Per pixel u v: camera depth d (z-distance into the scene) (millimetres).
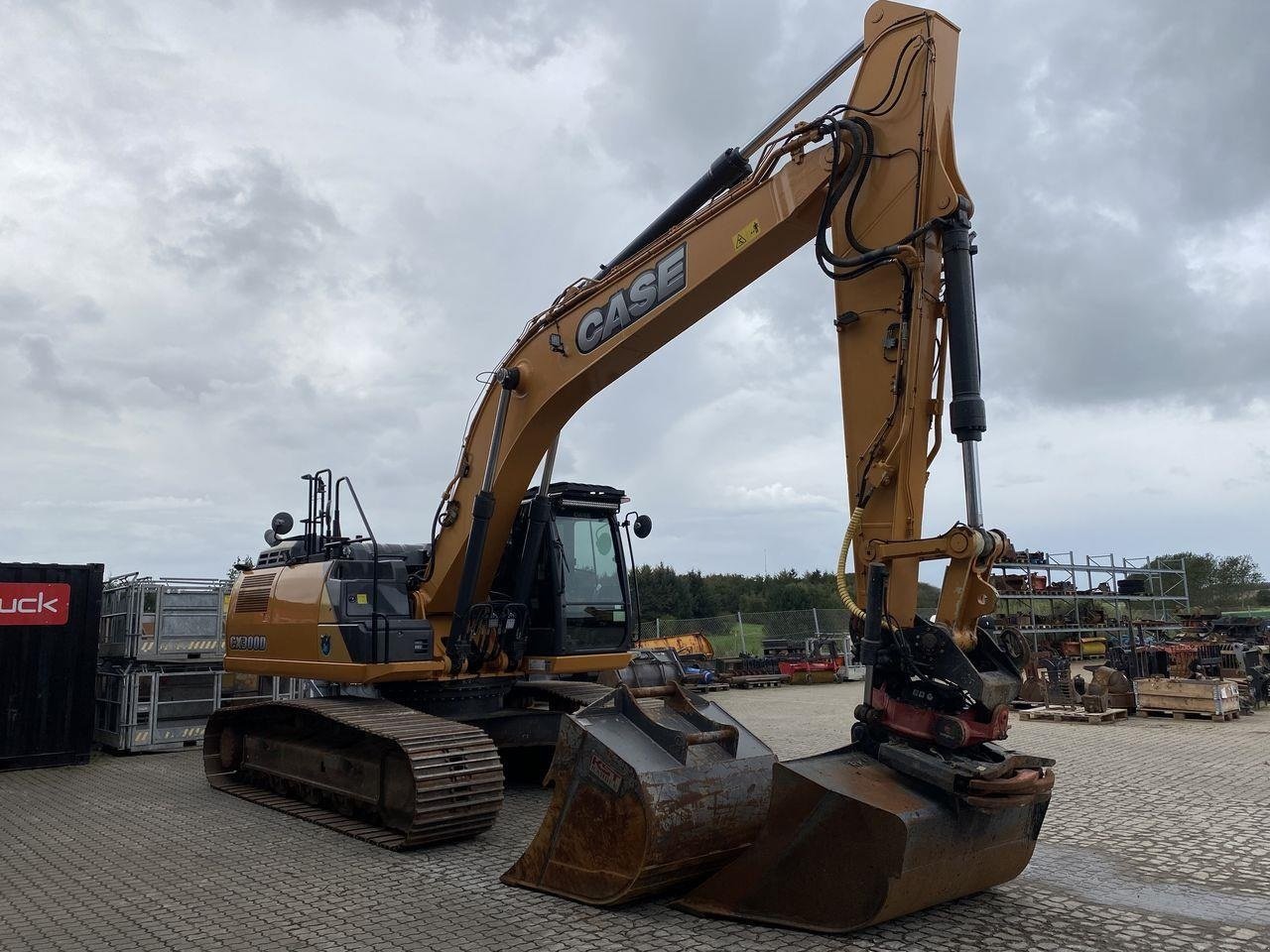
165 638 12547
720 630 28797
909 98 5469
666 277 6746
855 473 5465
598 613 9352
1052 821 7367
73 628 11609
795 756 10750
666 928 4863
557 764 5598
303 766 8438
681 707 5891
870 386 5453
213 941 4848
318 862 6422
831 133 5625
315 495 9523
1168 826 7184
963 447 5066
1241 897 5367
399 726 7195
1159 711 15273
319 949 4688
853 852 4621
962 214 5230
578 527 9484
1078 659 26891
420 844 6727
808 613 28469
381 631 7980
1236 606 53469
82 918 5289
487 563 8367
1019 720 14883
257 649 9414
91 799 9070
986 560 4977
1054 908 5148
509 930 4887
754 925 4887
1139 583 29375
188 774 10516
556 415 7863
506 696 9836
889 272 5438
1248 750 11336
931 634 4859
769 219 6062
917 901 4691
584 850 5363
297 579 8914
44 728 11242
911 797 4746
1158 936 4719
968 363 5102
